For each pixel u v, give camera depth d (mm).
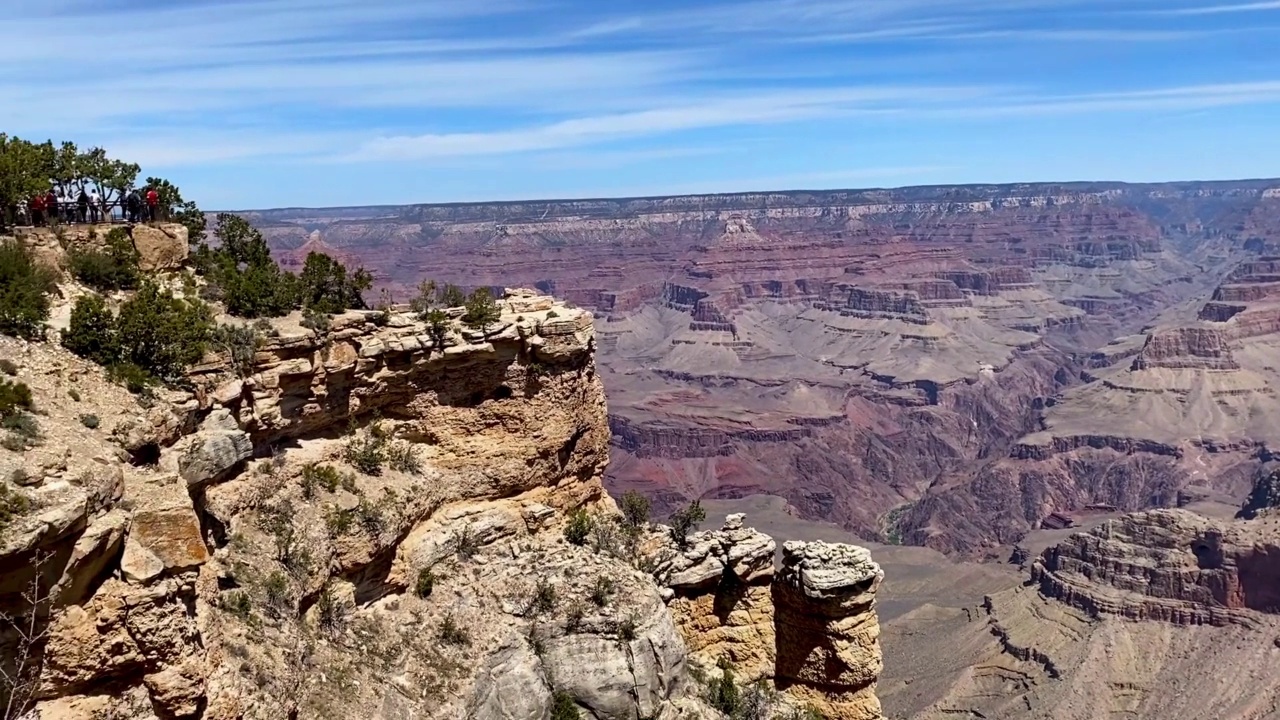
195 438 29625
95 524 21109
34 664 20375
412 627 35438
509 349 41656
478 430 41625
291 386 35344
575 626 37469
